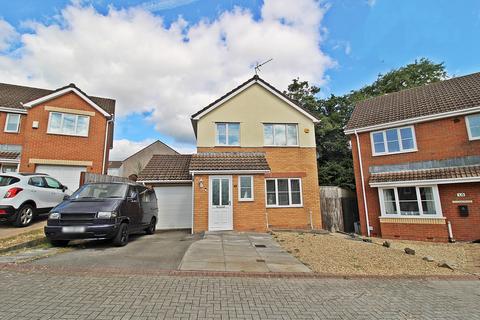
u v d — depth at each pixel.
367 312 4.32
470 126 13.62
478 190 12.82
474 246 11.62
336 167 24.11
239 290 5.08
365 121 17.02
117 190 9.29
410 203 14.31
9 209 9.36
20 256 6.70
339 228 17.84
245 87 17.03
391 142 15.76
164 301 4.38
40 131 15.38
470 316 4.32
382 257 8.55
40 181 10.96
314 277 6.16
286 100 17.11
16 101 17.86
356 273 6.62
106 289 4.79
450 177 13.09
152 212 11.68
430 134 14.58
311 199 16.08
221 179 13.02
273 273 6.13
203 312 4.05
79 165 15.97
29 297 4.29
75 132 16.20
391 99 18.45
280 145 16.66
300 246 9.65
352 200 20.75
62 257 6.76
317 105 29.84
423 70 27.31
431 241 13.34
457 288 5.91
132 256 7.12
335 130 27.33
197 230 12.41
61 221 7.58
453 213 13.25
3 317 3.59
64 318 3.64
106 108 18.97
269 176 16.12
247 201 12.91
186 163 16.66
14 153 16.50
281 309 4.30
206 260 7.07
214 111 16.61
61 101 16.12
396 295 5.23
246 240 10.27
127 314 3.86
